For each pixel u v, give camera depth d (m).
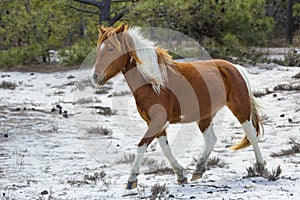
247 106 17.50
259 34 56.19
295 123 28.17
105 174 17.98
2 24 63.16
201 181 16.72
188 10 53.47
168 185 16.19
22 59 58.78
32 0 62.56
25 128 27.66
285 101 34.25
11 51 59.00
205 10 53.31
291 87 38.56
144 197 14.66
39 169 19.28
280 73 48.66
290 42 80.50
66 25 62.00
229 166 19.31
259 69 51.44
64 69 55.47
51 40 61.22
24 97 40.28
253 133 17.55
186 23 53.69
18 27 61.62
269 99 35.16
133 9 55.59
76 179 17.55
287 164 19.11
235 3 54.53
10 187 16.34
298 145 21.62
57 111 33.22
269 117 30.08
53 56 62.84
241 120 17.53
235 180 16.62
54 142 24.52
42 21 61.38
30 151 22.62
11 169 19.25
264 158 20.44
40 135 26.06
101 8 58.72
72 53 57.06
